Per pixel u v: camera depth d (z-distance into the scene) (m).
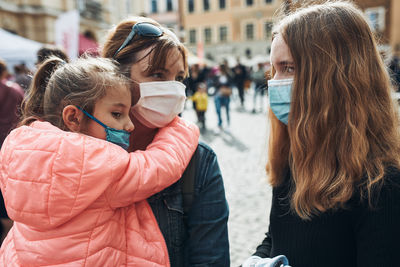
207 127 9.38
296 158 1.10
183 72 1.16
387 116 1.04
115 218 0.96
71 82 0.98
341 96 1.03
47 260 0.88
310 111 1.06
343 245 1.00
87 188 0.89
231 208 3.82
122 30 1.16
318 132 1.05
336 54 1.03
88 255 0.89
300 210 1.06
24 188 0.89
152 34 1.08
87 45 9.84
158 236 1.01
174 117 1.15
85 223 0.91
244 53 37.75
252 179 4.76
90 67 0.99
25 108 1.15
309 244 1.04
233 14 37.53
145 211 1.03
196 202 1.09
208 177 1.11
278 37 1.15
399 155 0.96
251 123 9.74
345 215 0.98
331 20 1.05
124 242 0.97
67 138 0.91
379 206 0.90
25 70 5.97
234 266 2.72
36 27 16.42
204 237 1.08
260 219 3.52
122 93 1.00
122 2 22.39
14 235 0.97
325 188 1.01
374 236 0.90
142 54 1.08
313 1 1.20
